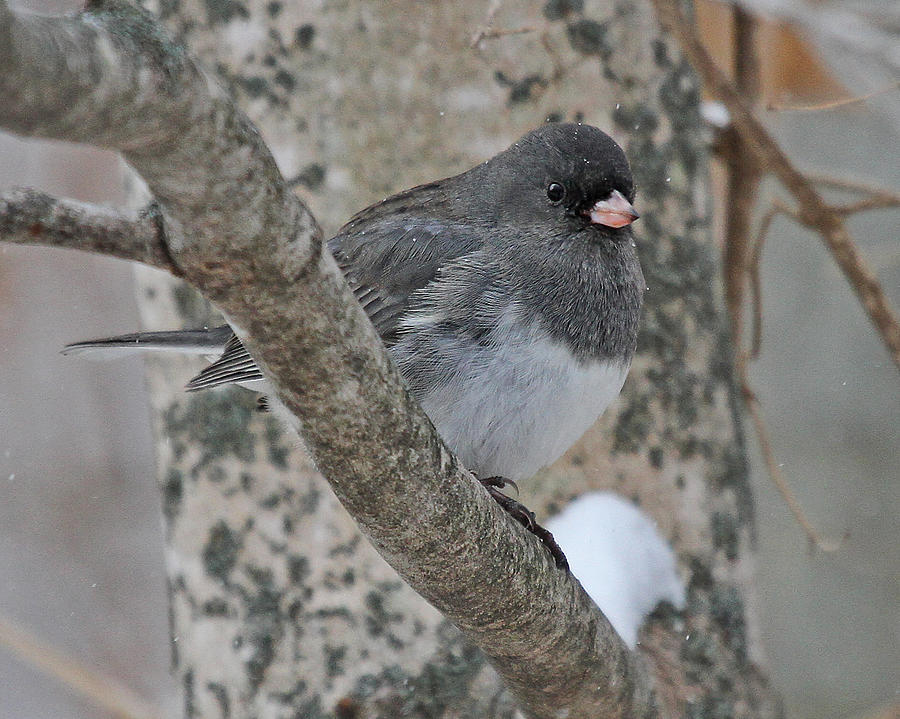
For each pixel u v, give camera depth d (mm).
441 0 7898
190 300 8117
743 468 8258
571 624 6000
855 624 15781
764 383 16984
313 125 7855
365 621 7645
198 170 3846
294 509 7727
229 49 7859
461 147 7949
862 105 11570
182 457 8008
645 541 7781
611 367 7465
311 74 7832
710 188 8484
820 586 16016
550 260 7492
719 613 7844
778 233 17188
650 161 8141
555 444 7434
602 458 7926
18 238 4027
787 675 15617
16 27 3076
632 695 6594
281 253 4195
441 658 7621
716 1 10023
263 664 7688
